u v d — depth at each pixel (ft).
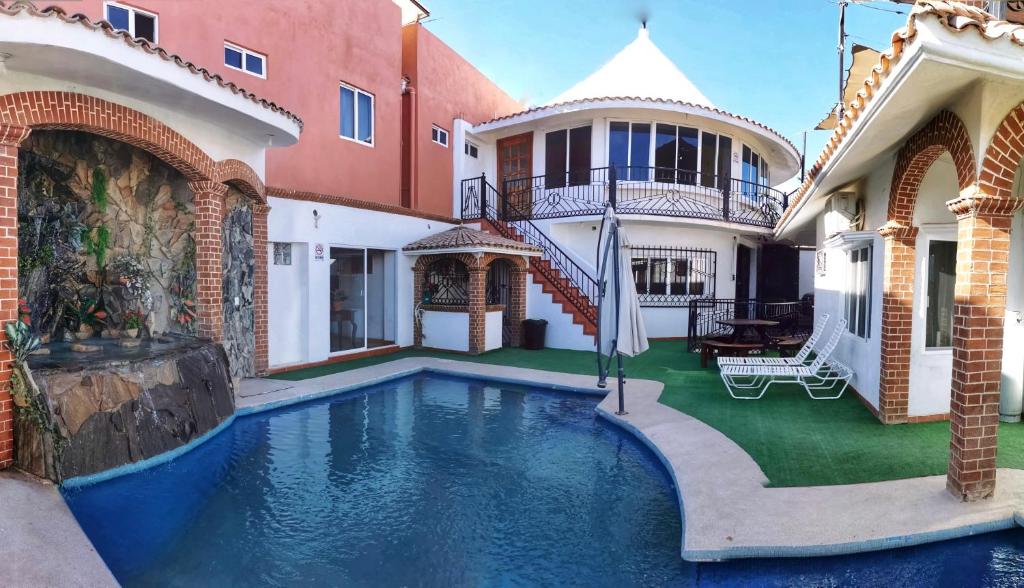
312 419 24.84
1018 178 19.90
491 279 47.11
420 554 13.33
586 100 47.34
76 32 15.85
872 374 23.53
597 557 13.15
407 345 42.96
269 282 32.40
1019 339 21.01
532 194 53.67
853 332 27.61
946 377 21.72
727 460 17.89
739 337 36.55
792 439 19.90
